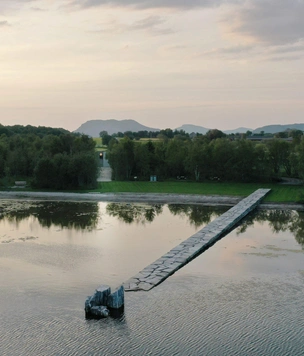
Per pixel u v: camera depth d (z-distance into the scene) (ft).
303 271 99.60
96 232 141.59
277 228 148.77
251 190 252.62
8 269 100.32
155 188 262.67
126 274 97.40
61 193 237.66
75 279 93.66
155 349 64.59
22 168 311.06
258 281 92.63
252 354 63.26
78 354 63.21
